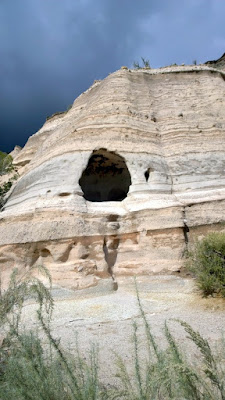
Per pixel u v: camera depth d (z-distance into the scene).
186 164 13.12
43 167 13.19
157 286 9.42
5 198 17.52
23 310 7.66
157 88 17.31
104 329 6.09
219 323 5.92
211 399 2.39
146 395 2.48
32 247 10.32
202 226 10.52
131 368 4.03
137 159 12.86
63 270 9.61
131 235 10.88
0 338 4.41
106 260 10.34
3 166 24.67
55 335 5.79
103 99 15.45
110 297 8.89
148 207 10.88
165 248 10.15
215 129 14.37
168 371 2.45
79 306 8.00
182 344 4.87
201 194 11.70
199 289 8.66
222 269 8.03
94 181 16.42
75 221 10.32
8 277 10.34
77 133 13.68
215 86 17.22
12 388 2.63
